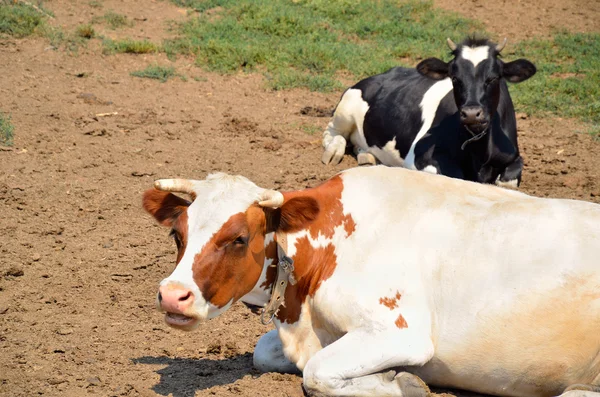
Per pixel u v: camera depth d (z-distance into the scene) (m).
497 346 5.30
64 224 9.34
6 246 8.65
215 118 13.73
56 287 7.78
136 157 11.62
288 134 13.23
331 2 20.34
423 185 5.89
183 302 4.99
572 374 5.29
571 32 19.23
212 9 19.75
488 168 10.36
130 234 9.16
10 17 17.23
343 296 5.49
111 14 18.48
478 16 20.33
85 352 6.41
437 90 11.16
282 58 16.91
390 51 17.66
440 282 5.46
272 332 6.21
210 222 5.20
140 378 5.93
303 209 5.47
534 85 15.66
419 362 5.31
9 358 6.24
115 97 14.36
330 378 5.16
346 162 12.33
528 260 5.36
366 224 5.72
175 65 16.39
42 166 11.02
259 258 5.46
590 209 5.58
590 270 5.26
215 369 6.14
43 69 15.34
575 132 13.58
